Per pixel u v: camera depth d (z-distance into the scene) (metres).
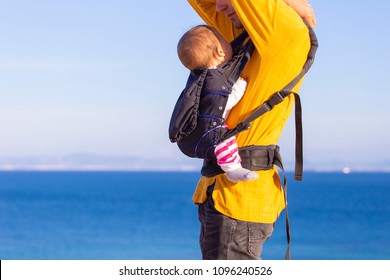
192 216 78.31
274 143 4.50
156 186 149.12
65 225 71.50
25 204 96.62
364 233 61.22
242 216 4.34
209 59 4.40
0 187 150.38
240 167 4.30
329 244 55.09
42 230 67.69
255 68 4.39
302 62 4.44
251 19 4.32
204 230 4.50
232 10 4.59
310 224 68.38
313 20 4.66
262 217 4.39
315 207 86.94
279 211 4.56
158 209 86.31
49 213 83.69
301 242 56.06
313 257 48.47
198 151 4.39
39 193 122.75
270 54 4.35
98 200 102.00
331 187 140.88
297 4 4.57
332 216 75.31
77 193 120.75
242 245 4.36
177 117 4.34
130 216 79.25
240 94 4.37
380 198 104.69
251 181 4.37
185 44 4.44
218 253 4.38
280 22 4.32
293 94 4.45
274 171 4.49
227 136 4.31
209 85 4.31
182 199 102.00
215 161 4.42
